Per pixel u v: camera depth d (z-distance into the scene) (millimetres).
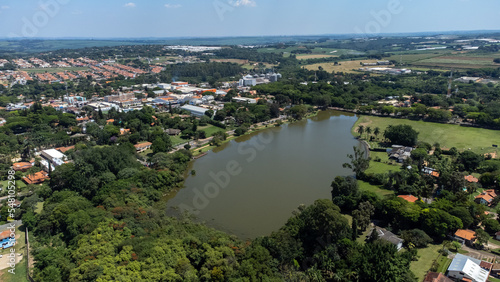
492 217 114438
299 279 84688
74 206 117875
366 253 88500
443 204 113312
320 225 96750
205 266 87750
